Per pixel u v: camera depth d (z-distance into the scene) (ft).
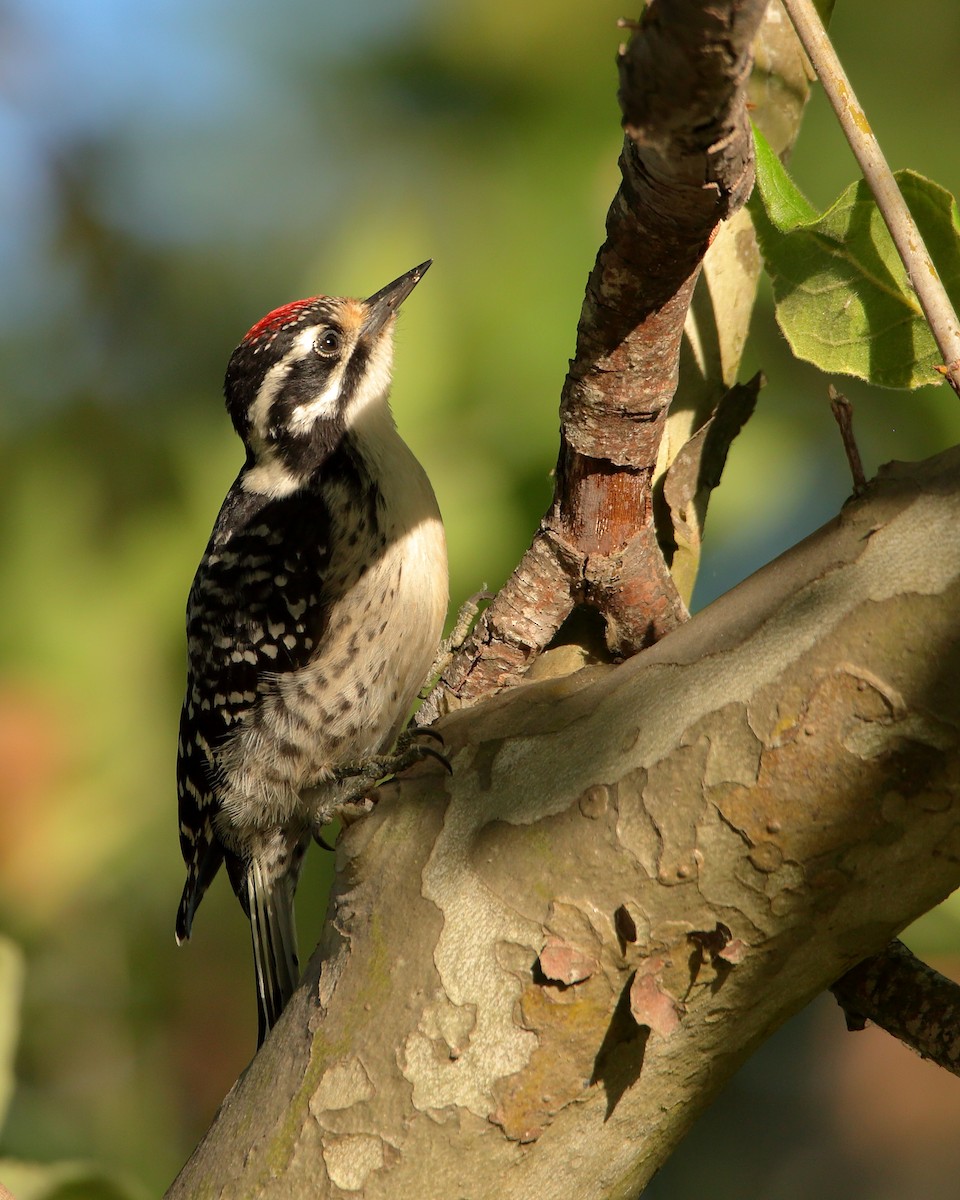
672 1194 36.11
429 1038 15.05
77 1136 32.71
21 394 33.96
